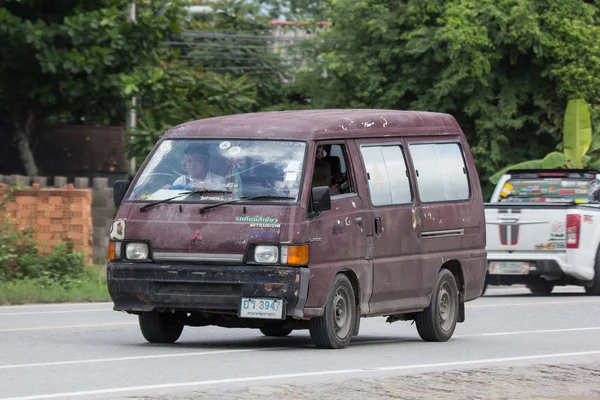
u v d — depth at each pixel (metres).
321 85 89.12
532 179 47.59
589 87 78.94
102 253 54.19
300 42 96.38
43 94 62.59
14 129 66.31
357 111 27.50
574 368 21.77
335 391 17.91
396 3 85.38
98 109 65.19
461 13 77.75
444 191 28.86
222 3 102.56
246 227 23.83
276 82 99.75
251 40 101.25
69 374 19.73
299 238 23.66
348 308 25.02
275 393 17.53
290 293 23.47
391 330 31.20
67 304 37.53
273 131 25.08
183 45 101.19
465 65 78.00
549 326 32.03
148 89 62.38
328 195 23.83
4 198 49.41
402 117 28.09
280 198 24.06
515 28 77.75
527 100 81.12
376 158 26.59
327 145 25.56
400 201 27.09
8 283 41.84
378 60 84.62
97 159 68.69
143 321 25.39
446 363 22.39
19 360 21.84
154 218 24.48
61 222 49.66
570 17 80.00
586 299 43.00
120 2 63.94
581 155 64.75
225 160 24.89
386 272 26.27
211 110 67.25
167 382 18.83
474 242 29.83
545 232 44.34
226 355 23.06
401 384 18.88
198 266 23.97
